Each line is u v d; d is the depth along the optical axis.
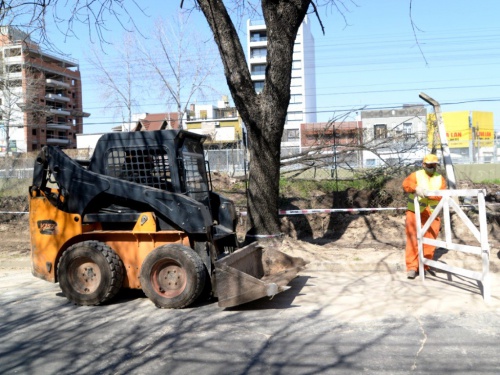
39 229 7.31
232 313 6.51
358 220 11.76
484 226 6.38
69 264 7.03
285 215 12.21
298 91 84.06
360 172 14.70
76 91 75.31
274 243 9.24
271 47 8.84
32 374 4.73
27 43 10.25
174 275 6.81
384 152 16.14
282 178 14.74
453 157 23.83
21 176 19.62
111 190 7.02
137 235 7.02
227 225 7.92
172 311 6.67
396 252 9.45
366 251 9.62
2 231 14.14
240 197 14.18
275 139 9.13
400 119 42.47
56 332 5.95
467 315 6.05
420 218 7.77
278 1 8.70
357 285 7.72
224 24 8.88
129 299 7.34
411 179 7.90
